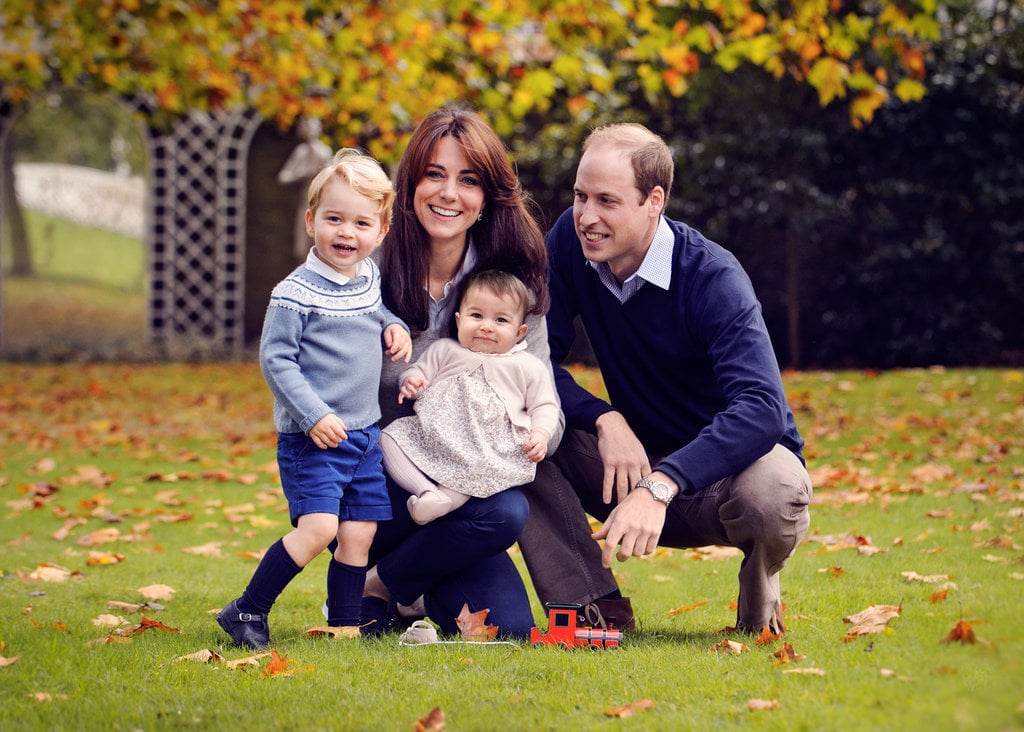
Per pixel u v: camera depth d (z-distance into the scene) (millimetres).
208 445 10961
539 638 4273
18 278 34875
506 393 4449
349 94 13070
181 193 19781
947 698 2908
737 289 4312
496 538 4371
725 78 16219
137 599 5305
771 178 16547
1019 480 7988
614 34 11180
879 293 17141
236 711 3359
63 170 40719
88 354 19422
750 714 3158
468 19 11469
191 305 19969
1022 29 16203
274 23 12500
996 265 16578
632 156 4285
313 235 4359
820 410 12164
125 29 13219
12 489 8727
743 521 4191
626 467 4383
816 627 4453
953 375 14102
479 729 3158
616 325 4645
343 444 4238
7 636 4328
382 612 4797
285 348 4238
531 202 5035
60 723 3238
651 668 3777
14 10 13859
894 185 16406
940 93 16156
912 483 8203
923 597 4883
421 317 4562
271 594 4250
